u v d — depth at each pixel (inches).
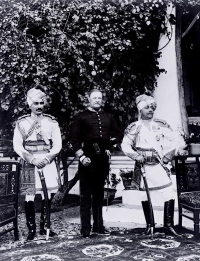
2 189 158.9
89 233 157.2
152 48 229.5
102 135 159.5
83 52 212.8
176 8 228.8
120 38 214.4
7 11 197.9
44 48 200.4
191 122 229.6
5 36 196.2
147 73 230.2
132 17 215.2
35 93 158.2
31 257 129.8
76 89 216.7
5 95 206.7
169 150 160.7
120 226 179.6
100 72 215.5
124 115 233.8
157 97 235.0
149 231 159.8
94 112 162.2
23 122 159.5
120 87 224.7
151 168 158.4
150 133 160.1
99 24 211.5
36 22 200.5
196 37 228.4
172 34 230.5
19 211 221.3
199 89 228.5
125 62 225.8
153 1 214.1
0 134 227.9
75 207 228.8
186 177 167.8
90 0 206.8
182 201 160.2
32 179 159.2
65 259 127.0
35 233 158.4
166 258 126.1
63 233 165.9
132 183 164.7
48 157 156.3
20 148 156.9
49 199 164.2
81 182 159.3
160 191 159.2
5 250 139.9
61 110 216.4
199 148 219.1
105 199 207.8
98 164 157.9
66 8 203.0
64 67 208.2
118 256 129.1
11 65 196.5
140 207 191.3
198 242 145.5
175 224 178.2
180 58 230.1
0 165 162.4
